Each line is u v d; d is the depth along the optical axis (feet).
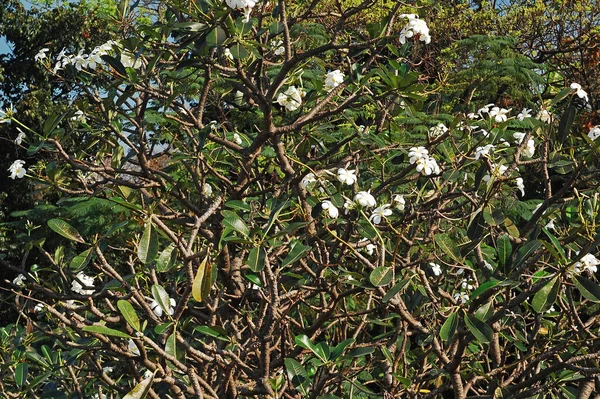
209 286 6.98
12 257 37.65
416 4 9.73
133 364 9.11
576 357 8.54
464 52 34.63
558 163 9.21
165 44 9.92
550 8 42.47
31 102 37.11
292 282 10.77
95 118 10.98
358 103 11.18
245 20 8.77
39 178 10.84
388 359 10.73
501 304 7.88
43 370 11.71
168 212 11.34
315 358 9.60
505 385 9.77
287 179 9.79
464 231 11.84
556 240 7.16
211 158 11.94
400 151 11.43
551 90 37.78
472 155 10.37
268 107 9.38
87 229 28.58
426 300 10.71
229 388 9.35
